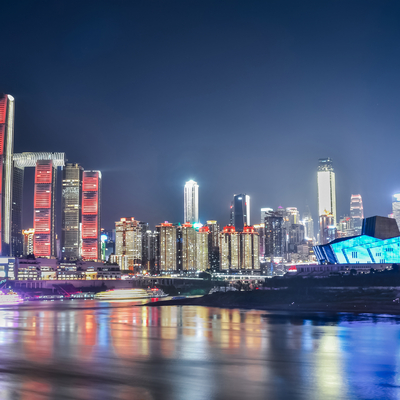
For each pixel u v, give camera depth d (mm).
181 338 106188
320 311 191125
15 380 60906
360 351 86438
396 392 55344
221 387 57438
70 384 58688
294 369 68938
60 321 155375
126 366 70938
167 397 52688
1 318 170125
